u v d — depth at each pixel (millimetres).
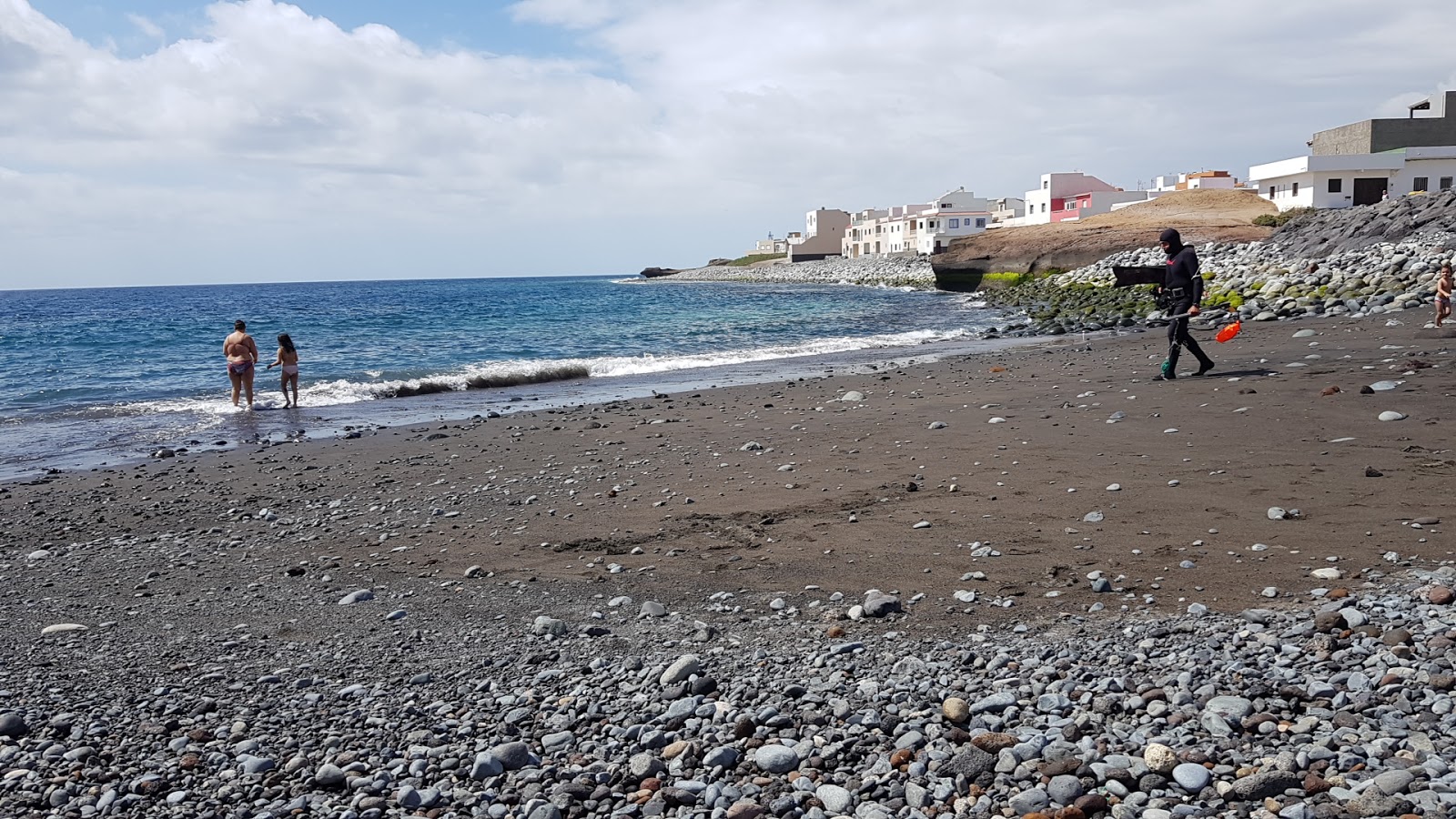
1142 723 4461
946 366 22750
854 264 130875
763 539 8523
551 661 5969
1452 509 7566
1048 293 55000
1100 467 10016
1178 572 6805
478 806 4188
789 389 19484
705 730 4801
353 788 4383
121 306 106688
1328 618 5387
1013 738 4375
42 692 5570
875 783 4109
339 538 9523
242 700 5469
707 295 93812
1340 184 68812
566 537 9047
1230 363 17203
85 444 16422
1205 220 69875
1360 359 16234
